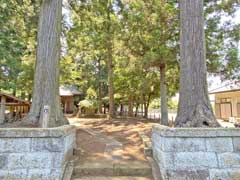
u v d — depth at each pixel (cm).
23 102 1237
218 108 2036
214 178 380
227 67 853
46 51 536
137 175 449
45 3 558
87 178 432
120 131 910
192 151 393
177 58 826
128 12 899
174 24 827
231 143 398
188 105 463
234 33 853
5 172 379
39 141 397
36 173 383
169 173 384
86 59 1748
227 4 833
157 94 1750
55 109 521
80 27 1092
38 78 528
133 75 1262
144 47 873
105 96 1978
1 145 389
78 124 1144
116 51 989
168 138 399
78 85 2133
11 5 802
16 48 895
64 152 423
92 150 596
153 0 838
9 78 991
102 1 1038
